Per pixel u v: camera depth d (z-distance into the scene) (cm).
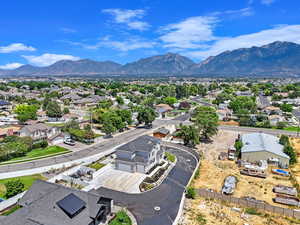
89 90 19212
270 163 4938
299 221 2991
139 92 19338
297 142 6525
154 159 4897
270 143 5634
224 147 6162
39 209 2658
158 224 2983
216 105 13238
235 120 9388
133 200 3547
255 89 19512
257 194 3697
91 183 4069
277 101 13638
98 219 2906
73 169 4606
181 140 6725
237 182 4103
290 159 5016
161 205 3425
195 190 3644
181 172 4609
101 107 11144
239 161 4994
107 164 4822
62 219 2580
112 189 3881
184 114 11075
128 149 4672
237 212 3200
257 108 11312
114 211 3222
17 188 3609
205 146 6250
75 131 6575
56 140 6397
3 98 14025
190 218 3053
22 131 6638
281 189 3738
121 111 8338
